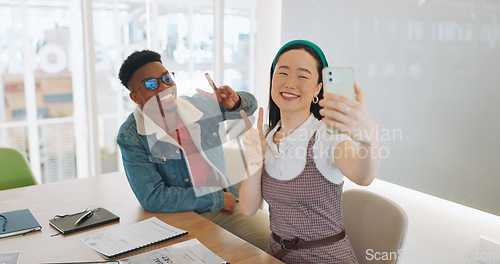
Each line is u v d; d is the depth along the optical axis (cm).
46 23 323
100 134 337
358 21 264
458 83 218
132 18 334
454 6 215
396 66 246
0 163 235
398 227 147
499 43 199
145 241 144
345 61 276
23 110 324
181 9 346
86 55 317
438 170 232
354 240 161
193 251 137
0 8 303
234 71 365
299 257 134
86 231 155
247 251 139
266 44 347
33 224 157
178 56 349
